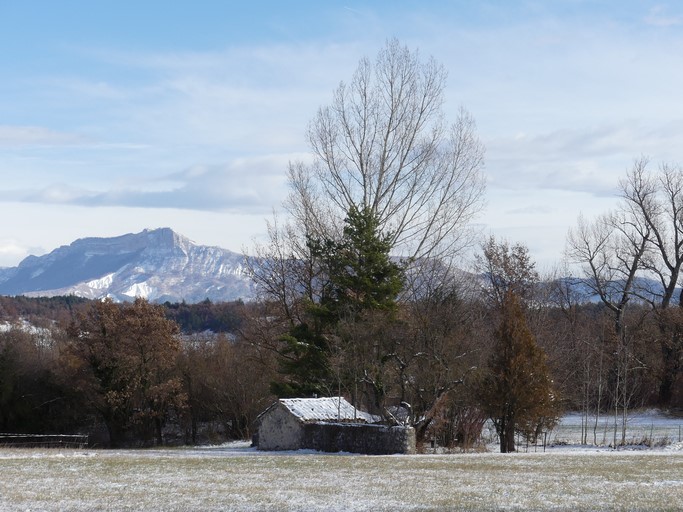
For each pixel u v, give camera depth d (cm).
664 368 7738
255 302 6750
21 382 8006
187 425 8081
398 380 4581
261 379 7212
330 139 5619
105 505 1997
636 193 7744
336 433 4034
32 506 1984
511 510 1894
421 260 5625
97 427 8506
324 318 5169
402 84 5541
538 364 4362
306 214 5734
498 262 7319
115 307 7856
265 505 1994
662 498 2064
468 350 4588
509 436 4422
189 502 2045
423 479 2539
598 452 4084
